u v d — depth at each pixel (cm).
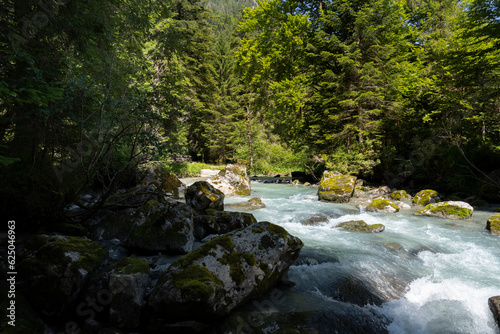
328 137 1694
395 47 1638
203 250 345
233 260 341
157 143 553
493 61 1246
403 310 386
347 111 1667
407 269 501
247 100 3447
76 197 557
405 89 1592
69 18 582
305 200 1255
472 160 1349
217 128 3403
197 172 2170
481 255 569
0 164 460
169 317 293
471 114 1388
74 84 454
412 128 1697
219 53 3578
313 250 542
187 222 516
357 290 404
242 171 1515
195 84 2747
